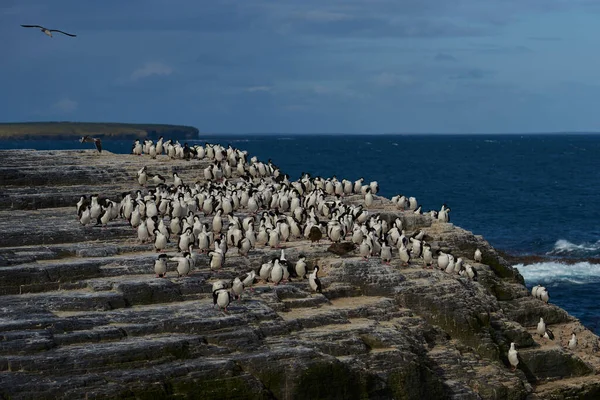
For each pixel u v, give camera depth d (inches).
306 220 2117.4
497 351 1776.6
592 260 3373.5
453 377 1640.0
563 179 7805.1
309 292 1712.6
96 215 1985.7
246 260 1800.0
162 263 1638.8
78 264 1652.3
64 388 1231.5
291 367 1393.9
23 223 2020.2
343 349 1503.4
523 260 3368.6
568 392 1830.7
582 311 2630.4
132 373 1284.4
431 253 1953.7
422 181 7524.6
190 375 1314.0
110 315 1456.7
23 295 1551.4
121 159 2957.7
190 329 1439.5
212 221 2111.2
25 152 2984.7
